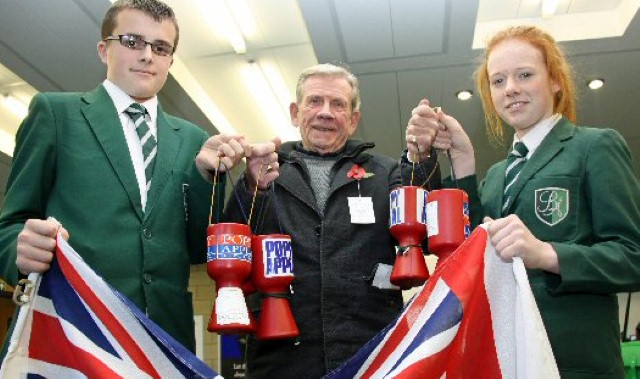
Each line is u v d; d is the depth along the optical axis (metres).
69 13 3.40
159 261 1.62
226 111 5.18
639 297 5.78
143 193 1.68
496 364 1.29
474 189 1.73
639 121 5.23
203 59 4.35
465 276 1.33
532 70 1.70
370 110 5.02
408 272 1.55
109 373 1.27
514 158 1.80
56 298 1.34
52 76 4.12
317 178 1.96
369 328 1.75
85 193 1.59
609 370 1.49
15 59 3.89
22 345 1.30
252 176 1.68
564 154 1.65
